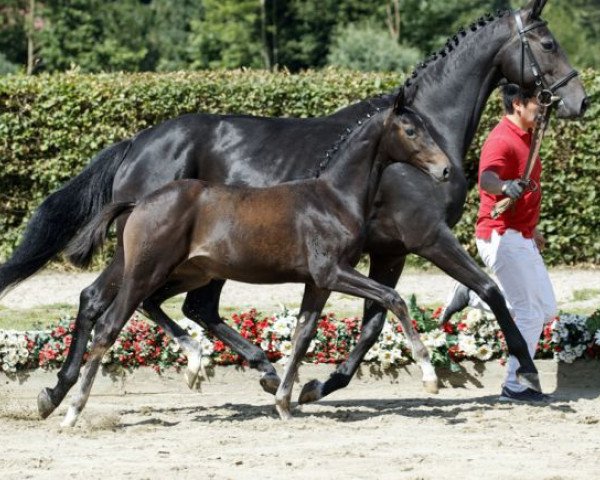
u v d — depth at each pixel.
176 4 89.50
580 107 12.13
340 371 11.98
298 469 9.11
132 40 71.69
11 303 19.30
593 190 22.84
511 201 11.77
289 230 11.09
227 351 13.34
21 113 22.91
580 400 12.41
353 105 12.48
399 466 9.20
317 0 69.12
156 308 12.41
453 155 12.23
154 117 23.00
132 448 10.02
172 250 11.05
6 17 70.19
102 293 11.73
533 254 12.36
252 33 72.12
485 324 13.49
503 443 10.14
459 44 12.47
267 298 19.62
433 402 12.53
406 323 10.98
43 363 13.18
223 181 12.41
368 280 11.02
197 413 11.92
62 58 66.75
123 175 12.66
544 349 13.49
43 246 12.54
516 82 12.31
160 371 13.32
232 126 12.57
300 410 12.05
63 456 9.66
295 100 22.72
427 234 11.84
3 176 23.22
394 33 65.88
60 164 23.08
